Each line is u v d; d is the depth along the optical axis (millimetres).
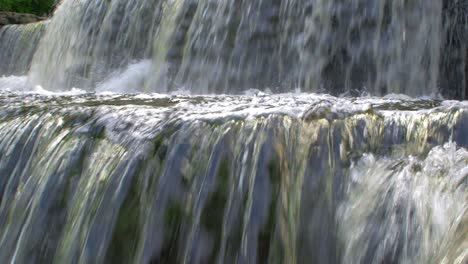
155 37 8297
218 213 2797
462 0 6438
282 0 6895
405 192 2514
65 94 5504
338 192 2732
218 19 7391
